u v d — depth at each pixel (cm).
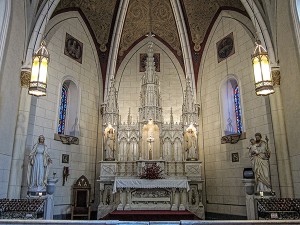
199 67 1702
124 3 1591
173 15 1692
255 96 1298
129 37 1778
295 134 1023
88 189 1432
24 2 1155
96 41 1705
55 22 1435
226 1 1502
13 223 605
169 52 1808
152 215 1205
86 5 1573
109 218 1205
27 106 1138
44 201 1001
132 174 1486
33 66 916
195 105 1600
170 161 1498
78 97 1520
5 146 1032
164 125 1559
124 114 1700
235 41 1465
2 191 1009
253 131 1286
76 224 612
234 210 1327
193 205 1416
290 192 1035
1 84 996
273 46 1166
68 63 1492
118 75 1766
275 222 599
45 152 1122
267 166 1057
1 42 1008
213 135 1524
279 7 1124
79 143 1482
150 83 1583
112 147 1520
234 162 1367
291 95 1051
